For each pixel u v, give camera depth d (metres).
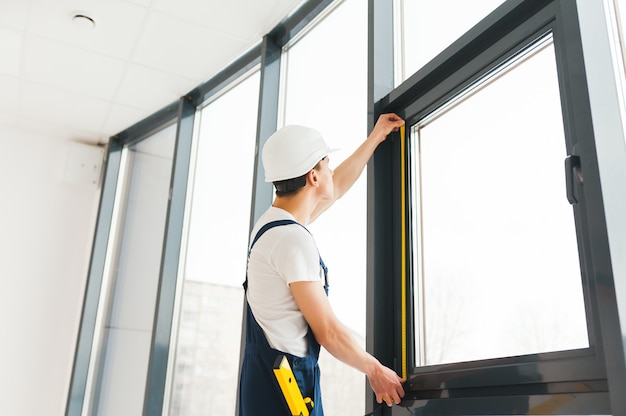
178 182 3.73
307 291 1.54
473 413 1.59
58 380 4.28
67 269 4.48
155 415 3.32
